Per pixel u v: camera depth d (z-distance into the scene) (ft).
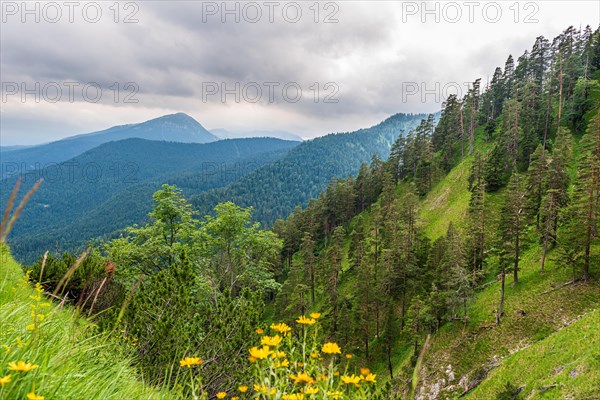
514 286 166.30
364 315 180.75
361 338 186.50
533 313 148.77
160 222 75.00
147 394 11.33
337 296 197.88
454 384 143.64
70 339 10.98
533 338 139.13
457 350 153.17
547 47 418.51
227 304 22.76
